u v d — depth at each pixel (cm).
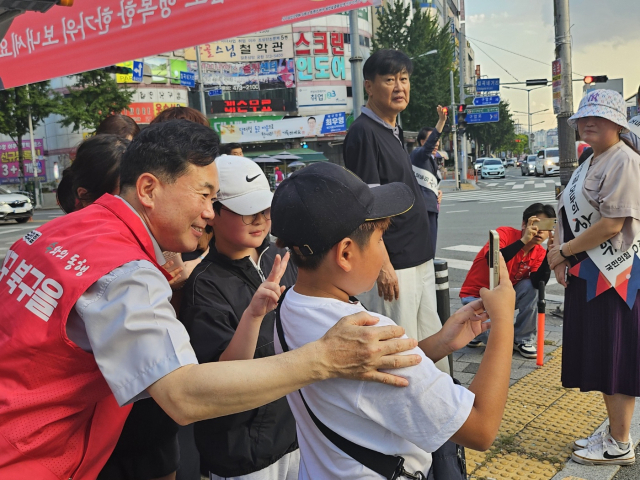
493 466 293
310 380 119
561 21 596
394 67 313
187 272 230
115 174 214
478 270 498
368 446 125
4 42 401
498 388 123
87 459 153
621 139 288
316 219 126
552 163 3834
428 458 134
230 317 198
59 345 136
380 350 118
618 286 278
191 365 126
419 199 327
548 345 489
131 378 126
